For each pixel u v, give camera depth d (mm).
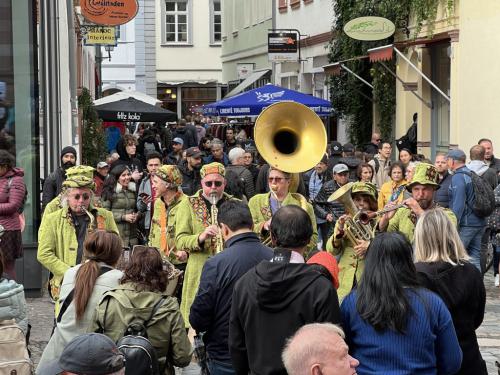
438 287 5691
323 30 33156
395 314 5113
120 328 5965
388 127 25688
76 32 26453
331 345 3959
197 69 64062
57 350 6312
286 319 5414
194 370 9188
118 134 32375
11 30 13391
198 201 8898
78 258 8188
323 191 14727
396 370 5133
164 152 30750
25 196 11438
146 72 51594
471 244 12633
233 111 23609
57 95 19453
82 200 8266
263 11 43656
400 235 5285
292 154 8883
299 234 5625
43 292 13344
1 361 5414
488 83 19000
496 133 18672
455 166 12641
